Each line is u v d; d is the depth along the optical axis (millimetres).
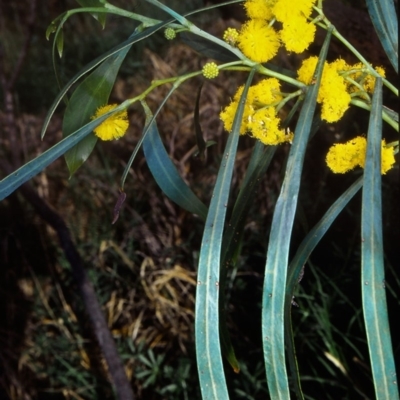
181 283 785
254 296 728
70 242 763
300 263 243
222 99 873
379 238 209
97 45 1048
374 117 226
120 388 685
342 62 245
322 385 600
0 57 943
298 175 216
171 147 849
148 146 296
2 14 1157
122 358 761
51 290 850
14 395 793
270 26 242
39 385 808
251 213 753
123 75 977
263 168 288
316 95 225
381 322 203
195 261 771
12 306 845
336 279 646
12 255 872
